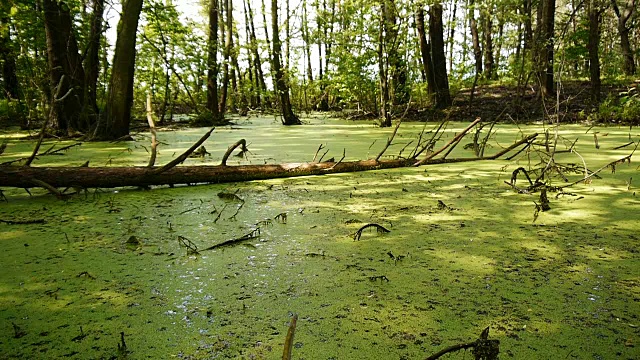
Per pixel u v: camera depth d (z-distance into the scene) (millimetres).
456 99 11984
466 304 1703
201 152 5289
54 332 1549
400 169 4496
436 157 5082
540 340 1455
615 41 18312
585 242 2346
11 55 9062
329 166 4316
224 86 13586
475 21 17156
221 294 1812
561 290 1803
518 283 1874
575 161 4660
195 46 11266
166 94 11266
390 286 1864
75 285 1910
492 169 4398
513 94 11422
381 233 2545
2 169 3381
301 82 17062
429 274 1980
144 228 2678
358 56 10719
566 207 3016
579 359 1356
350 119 12180
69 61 7367
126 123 7246
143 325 1586
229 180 3977
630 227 2570
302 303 1729
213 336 1509
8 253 2279
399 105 11336
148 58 11430
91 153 5676
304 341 1470
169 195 3498
